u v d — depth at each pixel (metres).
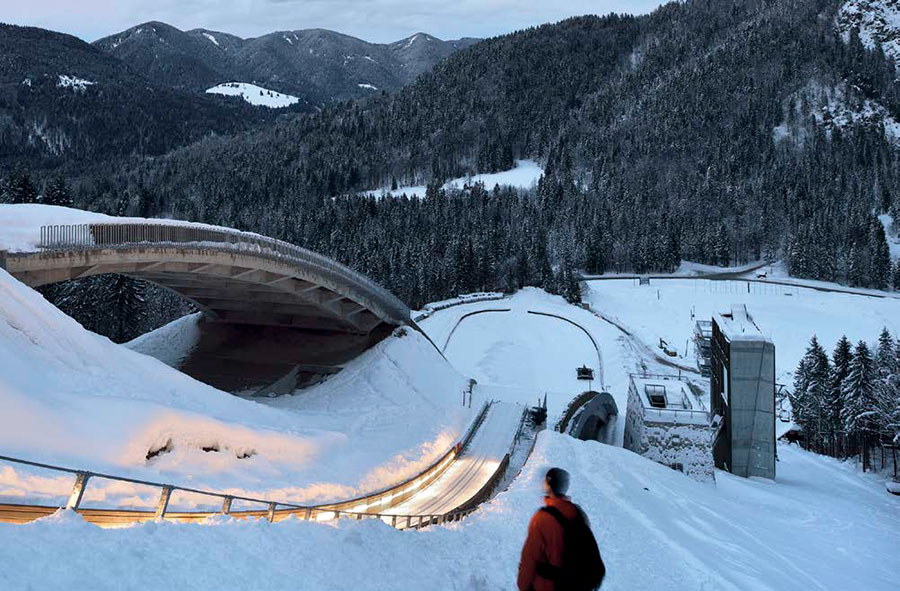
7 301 29.08
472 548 15.55
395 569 11.69
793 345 120.56
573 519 7.66
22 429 22.67
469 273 135.38
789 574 19.81
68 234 35.78
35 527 8.61
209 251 42.62
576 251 176.62
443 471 41.47
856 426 67.19
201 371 53.91
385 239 158.75
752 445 46.38
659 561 17.27
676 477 36.97
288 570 9.90
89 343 31.31
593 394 62.00
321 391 51.56
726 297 152.88
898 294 165.12
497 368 86.88
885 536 29.92
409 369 56.28
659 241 182.38
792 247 184.50
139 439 26.30
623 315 135.88
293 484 30.58
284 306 57.62
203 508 22.64
